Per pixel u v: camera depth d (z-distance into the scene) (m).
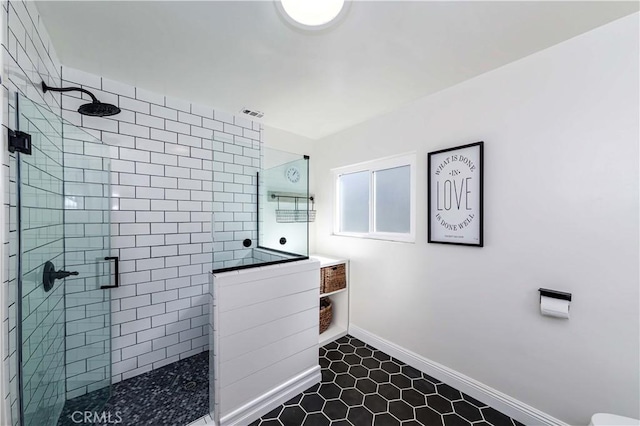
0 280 0.80
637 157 1.12
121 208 1.76
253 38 1.28
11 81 0.87
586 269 1.25
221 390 1.37
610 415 0.98
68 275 1.29
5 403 0.83
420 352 1.95
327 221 2.78
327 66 1.52
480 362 1.62
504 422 1.45
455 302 1.74
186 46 1.35
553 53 1.33
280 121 2.41
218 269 1.46
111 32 1.24
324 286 2.33
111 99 1.70
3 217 0.81
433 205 1.85
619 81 1.16
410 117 2.01
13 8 0.88
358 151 2.45
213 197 1.69
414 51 1.37
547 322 1.37
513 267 1.48
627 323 1.15
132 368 1.82
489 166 1.57
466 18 1.13
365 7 1.06
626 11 1.10
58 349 1.36
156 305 1.91
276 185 1.97
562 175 1.31
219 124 2.19
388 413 1.52
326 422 1.46
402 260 2.08
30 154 0.98
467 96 1.67
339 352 2.21
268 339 1.56
